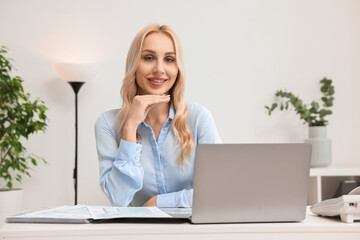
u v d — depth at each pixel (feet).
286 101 12.72
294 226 3.68
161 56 5.80
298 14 12.89
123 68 12.43
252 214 3.85
